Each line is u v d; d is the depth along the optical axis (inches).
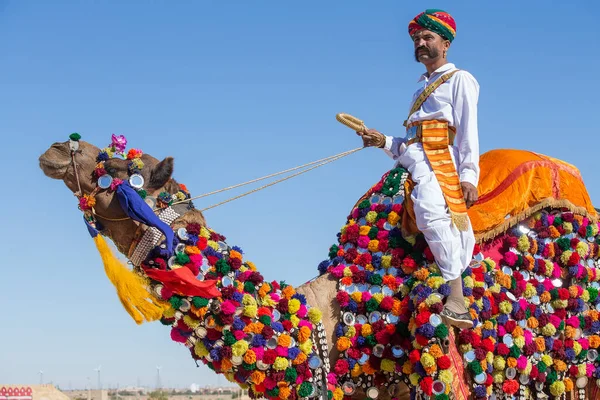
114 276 210.5
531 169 264.2
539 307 253.9
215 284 215.8
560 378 256.7
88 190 218.2
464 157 231.6
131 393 1557.6
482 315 236.4
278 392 218.2
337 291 239.6
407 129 246.8
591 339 262.7
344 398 235.3
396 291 234.1
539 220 264.1
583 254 264.5
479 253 247.9
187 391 1712.6
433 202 227.6
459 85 235.9
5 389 693.3
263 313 220.4
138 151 223.6
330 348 233.1
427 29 244.5
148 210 213.8
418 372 220.5
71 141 218.2
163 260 214.7
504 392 241.4
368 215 246.8
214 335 215.9
